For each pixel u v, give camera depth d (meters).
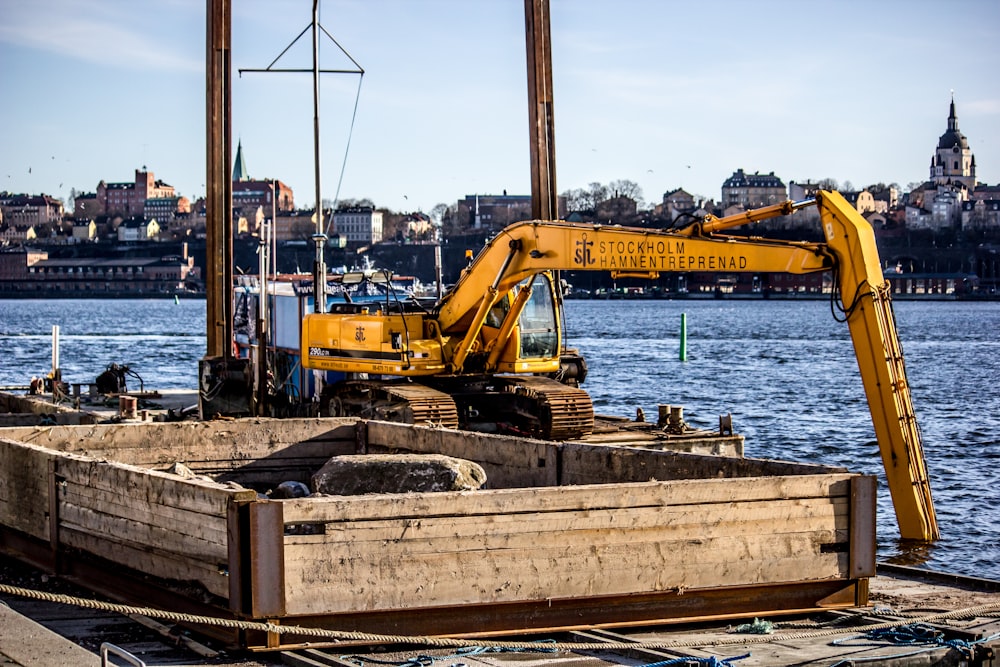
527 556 17.50
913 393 82.50
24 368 109.19
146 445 25.34
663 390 85.25
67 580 20.27
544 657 16.69
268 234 53.88
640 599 18.03
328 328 41.12
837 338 167.62
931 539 30.23
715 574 18.27
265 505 16.50
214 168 41.00
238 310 52.59
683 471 21.39
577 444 22.86
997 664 17.03
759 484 18.45
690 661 16.19
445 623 17.31
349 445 26.61
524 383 38.91
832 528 18.88
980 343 157.50
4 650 15.13
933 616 18.48
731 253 31.27
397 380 39.88
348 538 16.83
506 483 23.88
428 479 20.45
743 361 117.44
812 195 30.31
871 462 49.97
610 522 17.81
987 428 61.38
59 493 20.67
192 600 17.55
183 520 17.69
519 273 36.22
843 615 18.62
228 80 41.00
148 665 16.22
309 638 16.81
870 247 29.36
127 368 54.69
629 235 33.12
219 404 40.38
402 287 55.03
